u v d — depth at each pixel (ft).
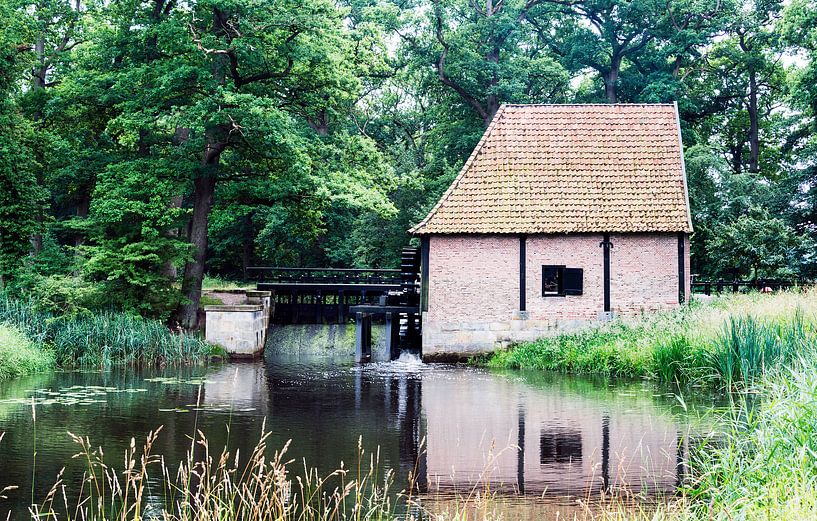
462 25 174.19
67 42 141.18
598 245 99.45
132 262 99.71
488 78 170.40
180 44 101.19
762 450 33.17
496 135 105.40
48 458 47.70
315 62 107.24
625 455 47.65
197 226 110.22
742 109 195.52
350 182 108.27
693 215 140.15
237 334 104.99
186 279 108.27
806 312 76.43
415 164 172.04
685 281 99.50
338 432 56.03
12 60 107.65
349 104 150.82
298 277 134.10
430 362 100.17
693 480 36.91
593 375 83.35
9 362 82.12
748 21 173.99
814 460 31.12
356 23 178.70
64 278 96.17
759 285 116.16
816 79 139.33
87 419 59.26
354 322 125.39
